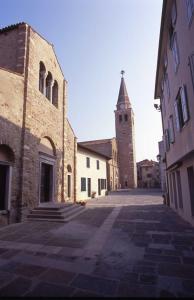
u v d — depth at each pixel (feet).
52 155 50.31
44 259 17.95
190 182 30.58
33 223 34.01
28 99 39.50
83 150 84.23
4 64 41.55
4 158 33.88
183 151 31.07
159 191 124.36
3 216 32.12
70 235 26.16
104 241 23.27
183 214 35.91
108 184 138.10
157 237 24.57
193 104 23.67
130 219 36.58
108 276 14.61
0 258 18.28
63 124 57.62
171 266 16.17
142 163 244.63
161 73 48.21
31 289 12.96
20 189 35.63
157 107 61.11
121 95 193.98
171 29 32.99
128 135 181.57
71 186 63.82
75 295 12.24
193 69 21.83
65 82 60.49
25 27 41.32
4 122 33.42
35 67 43.32
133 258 17.94
